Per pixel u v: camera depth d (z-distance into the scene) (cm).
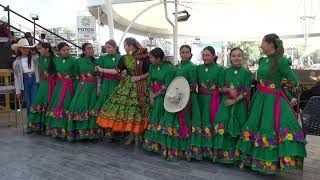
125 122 482
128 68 490
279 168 373
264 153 373
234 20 1409
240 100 417
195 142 436
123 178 386
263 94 389
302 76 832
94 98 531
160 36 1539
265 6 1259
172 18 1291
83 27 898
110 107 490
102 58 534
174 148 443
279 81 382
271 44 377
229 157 417
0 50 768
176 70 455
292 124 365
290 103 384
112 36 860
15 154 472
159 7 1205
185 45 449
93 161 444
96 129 529
